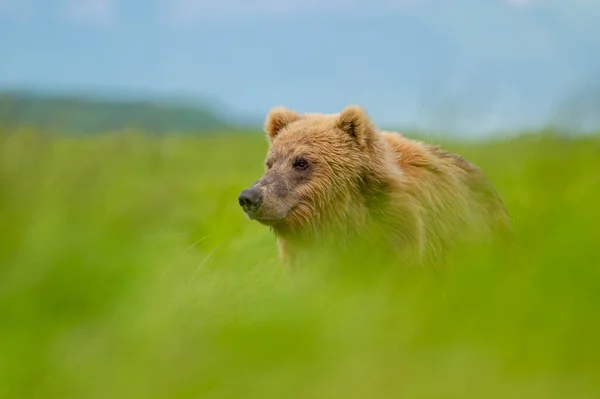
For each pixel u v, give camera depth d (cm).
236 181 4266
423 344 1170
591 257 1226
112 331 1368
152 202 2222
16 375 1252
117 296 1463
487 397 1035
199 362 1204
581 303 1158
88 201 1728
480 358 1107
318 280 1998
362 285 1758
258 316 1335
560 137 1562
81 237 1541
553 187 1518
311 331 1234
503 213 2534
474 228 2356
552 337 1109
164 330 1360
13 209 1555
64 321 1380
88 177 1853
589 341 1091
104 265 1511
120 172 2512
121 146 3406
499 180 2659
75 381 1226
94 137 3472
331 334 1224
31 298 1382
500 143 2680
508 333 1151
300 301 1454
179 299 1623
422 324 1216
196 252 2134
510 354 1104
